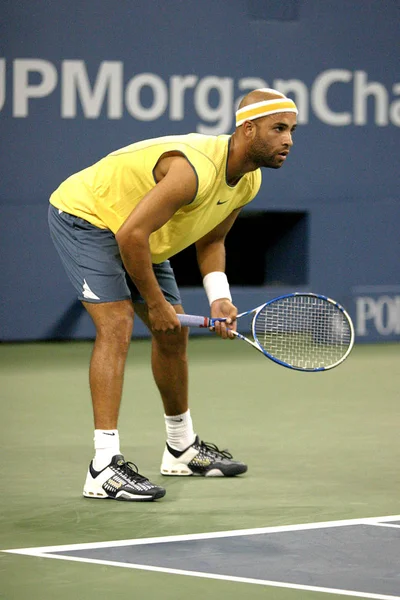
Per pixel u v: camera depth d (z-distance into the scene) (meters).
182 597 11.76
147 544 13.89
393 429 23.17
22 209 37.56
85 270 16.78
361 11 39.97
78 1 37.50
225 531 14.55
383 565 12.92
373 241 40.47
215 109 38.91
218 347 37.81
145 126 38.31
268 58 39.28
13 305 37.72
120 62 38.00
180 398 18.06
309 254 40.03
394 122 40.50
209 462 18.22
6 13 37.00
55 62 37.50
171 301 17.98
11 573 12.62
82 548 13.71
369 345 39.34
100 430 16.69
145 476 18.36
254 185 17.38
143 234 15.45
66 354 35.66
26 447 20.97
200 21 38.56
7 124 37.25
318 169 39.94
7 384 29.55
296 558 13.23
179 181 15.56
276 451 20.66
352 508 15.95
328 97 39.84
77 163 37.84
